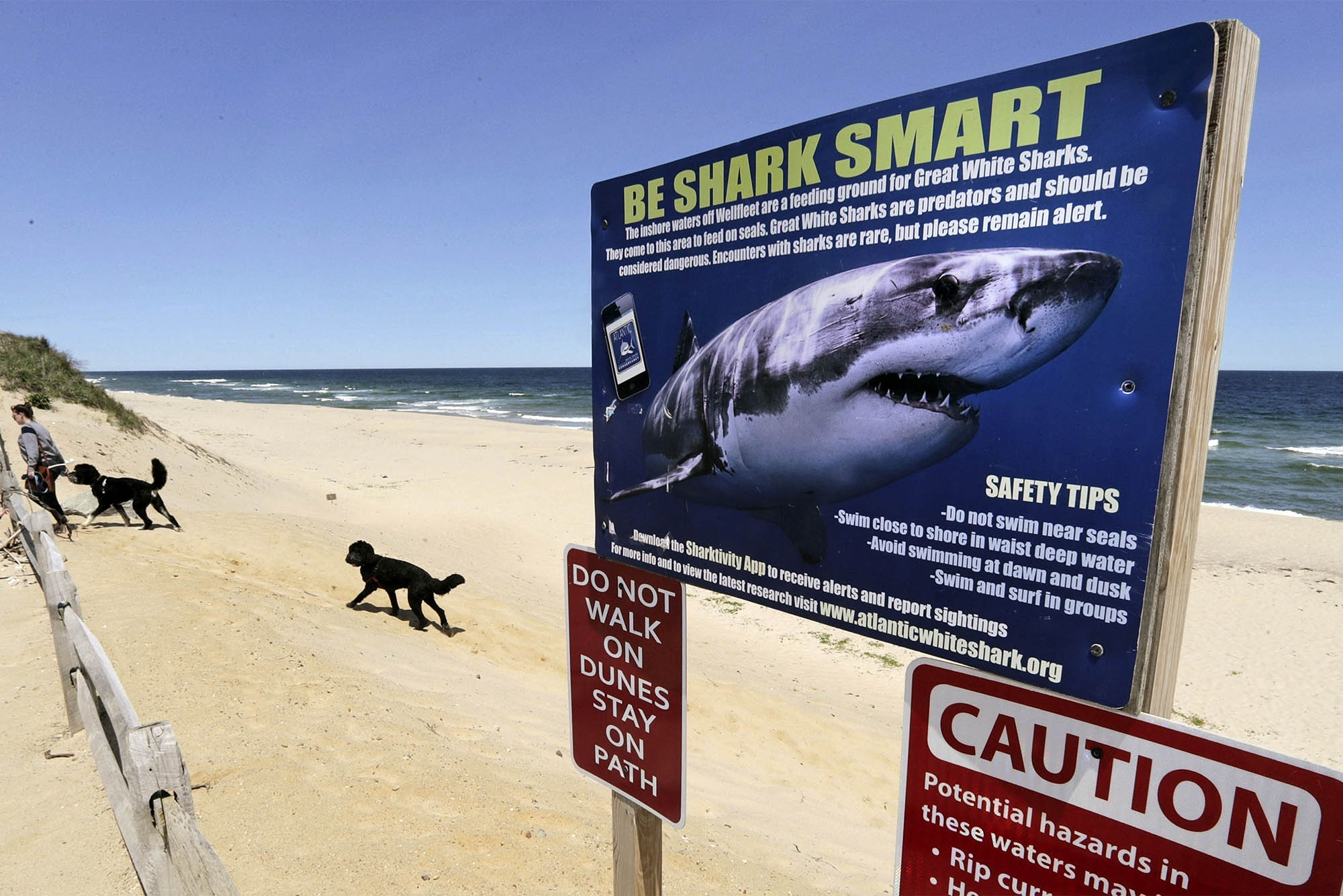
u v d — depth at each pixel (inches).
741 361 71.0
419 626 324.2
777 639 446.3
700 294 74.9
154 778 90.7
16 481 332.5
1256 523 875.4
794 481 67.7
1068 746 53.3
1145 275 46.1
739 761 256.8
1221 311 46.6
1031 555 52.6
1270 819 45.2
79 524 378.6
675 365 78.7
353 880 125.6
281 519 467.8
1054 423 50.8
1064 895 54.6
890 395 59.3
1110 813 51.9
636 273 82.6
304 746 169.3
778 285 67.0
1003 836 57.5
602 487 91.1
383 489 848.3
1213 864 47.6
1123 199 46.6
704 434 76.0
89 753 161.5
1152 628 48.0
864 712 336.5
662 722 87.2
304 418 1907.0
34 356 689.0
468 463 1114.7
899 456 59.6
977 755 58.4
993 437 53.9
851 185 60.2
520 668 308.5
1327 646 496.4
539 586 502.3
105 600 252.1
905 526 59.9
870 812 237.0
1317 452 1555.1
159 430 710.5
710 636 442.6
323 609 312.8
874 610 62.8
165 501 499.5
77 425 598.5
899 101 56.4
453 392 3865.7
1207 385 46.6
